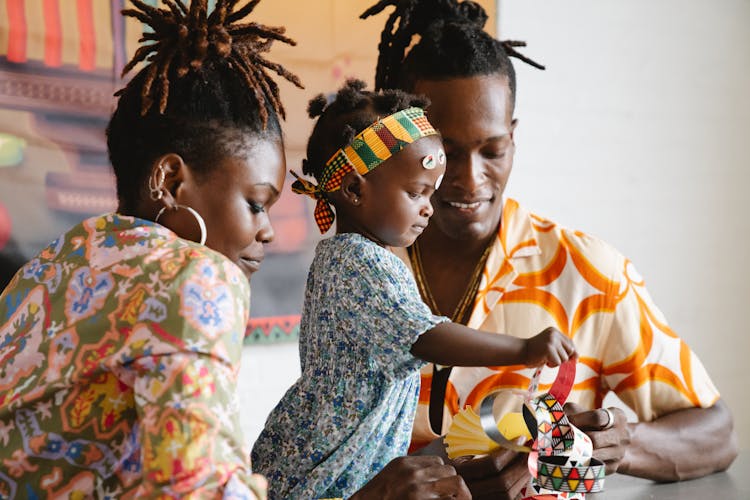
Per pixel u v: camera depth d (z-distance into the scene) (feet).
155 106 3.35
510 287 5.38
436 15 5.44
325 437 4.14
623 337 5.37
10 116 7.70
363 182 4.35
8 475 2.97
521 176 10.57
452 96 4.88
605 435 4.52
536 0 10.55
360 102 4.46
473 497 4.23
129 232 3.18
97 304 3.03
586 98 10.91
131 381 2.89
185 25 3.47
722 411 5.47
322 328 4.27
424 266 5.52
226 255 3.43
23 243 7.78
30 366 3.06
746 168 11.95
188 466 2.74
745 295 11.98
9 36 7.67
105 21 8.00
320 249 4.50
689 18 11.54
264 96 3.54
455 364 3.96
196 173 3.34
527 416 4.05
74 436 2.95
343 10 8.99
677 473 5.12
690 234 11.63
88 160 8.01
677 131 11.49
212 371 2.86
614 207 11.13
